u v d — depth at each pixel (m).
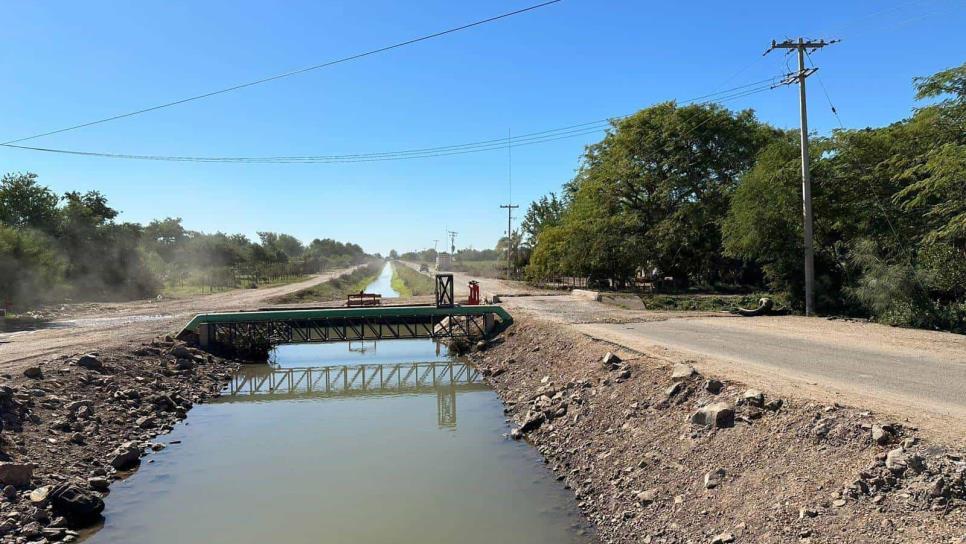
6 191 40.47
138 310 31.36
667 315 23.17
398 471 10.23
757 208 25.14
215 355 22.34
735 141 40.75
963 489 5.45
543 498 8.82
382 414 14.62
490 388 17.72
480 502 8.76
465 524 8.00
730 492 7.05
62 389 13.23
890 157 23.41
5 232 32.69
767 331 17.66
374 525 8.06
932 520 5.28
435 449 11.46
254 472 10.39
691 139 41.12
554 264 46.69
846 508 5.84
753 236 25.19
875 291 19.86
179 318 27.36
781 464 7.01
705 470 7.73
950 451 6.02
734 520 6.55
